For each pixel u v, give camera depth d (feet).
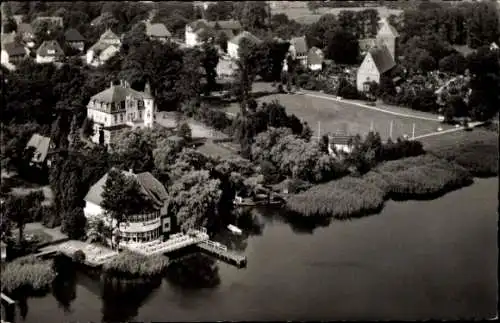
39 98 571.69
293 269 394.73
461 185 481.46
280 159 527.81
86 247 429.38
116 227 431.43
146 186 444.55
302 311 353.51
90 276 400.47
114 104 540.11
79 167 470.80
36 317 365.20
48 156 513.04
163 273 401.70
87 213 448.65
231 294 376.07
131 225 429.79
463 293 366.63
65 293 385.50
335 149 531.91
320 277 386.11
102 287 390.63
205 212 447.01
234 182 492.13
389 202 477.77
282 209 482.69
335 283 379.35
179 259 417.49
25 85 569.23
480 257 390.01
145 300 376.07
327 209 469.98
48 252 421.59
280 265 398.42
